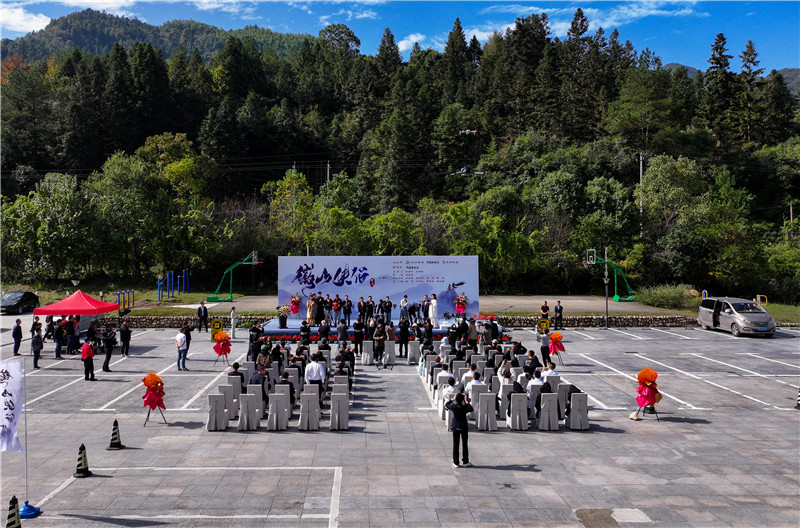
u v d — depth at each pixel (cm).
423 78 10669
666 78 7869
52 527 963
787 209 7256
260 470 1225
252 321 3388
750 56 8894
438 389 1684
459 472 1223
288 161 8975
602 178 6012
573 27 10569
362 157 8425
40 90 7706
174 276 5309
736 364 2438
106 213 5200
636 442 1438
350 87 11406
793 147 7750
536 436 1485
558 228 5466
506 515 1017
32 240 4900
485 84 9919
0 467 1242
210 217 5462
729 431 1538
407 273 3294
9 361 1048
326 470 1227
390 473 1212
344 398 1517
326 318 2981
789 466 1279
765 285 5266
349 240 5153
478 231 5303
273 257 5591
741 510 1048
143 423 1580
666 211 5591
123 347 2566
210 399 1502
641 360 2511
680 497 1104
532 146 7606
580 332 3322
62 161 6988
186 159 5997
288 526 968
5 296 3981
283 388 1576
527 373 1683
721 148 7844
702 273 5216
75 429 1521
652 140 7488
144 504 1053
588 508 1050
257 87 10988
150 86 8488
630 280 5322
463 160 7956
